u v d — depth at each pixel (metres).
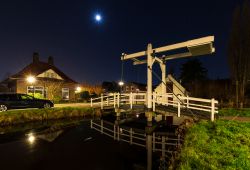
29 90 28.41
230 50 25.91
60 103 27.62
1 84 34.41
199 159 6.13
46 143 11.04
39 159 8.65
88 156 9.14
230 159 6.17
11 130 13.52
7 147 10.14
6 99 16.58
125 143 11.43
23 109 17.08
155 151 9.99
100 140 11.97
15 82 28.77
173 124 16.55
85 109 19.39
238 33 25.36
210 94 35.97
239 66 25.22
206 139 8.27
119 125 16.72
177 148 9.04
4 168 7.64
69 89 33.75
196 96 37.91
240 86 25.45
